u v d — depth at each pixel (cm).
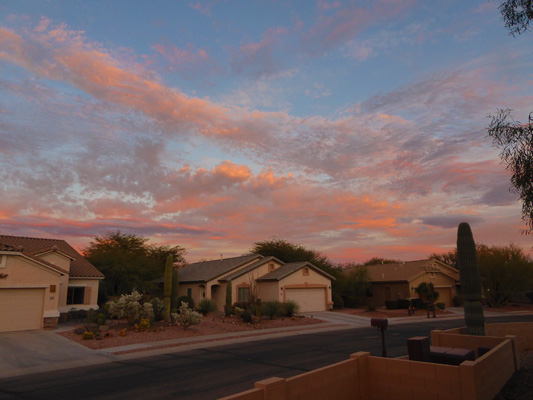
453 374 738
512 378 959
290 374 1187
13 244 2794
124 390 1038
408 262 4694
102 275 2866
